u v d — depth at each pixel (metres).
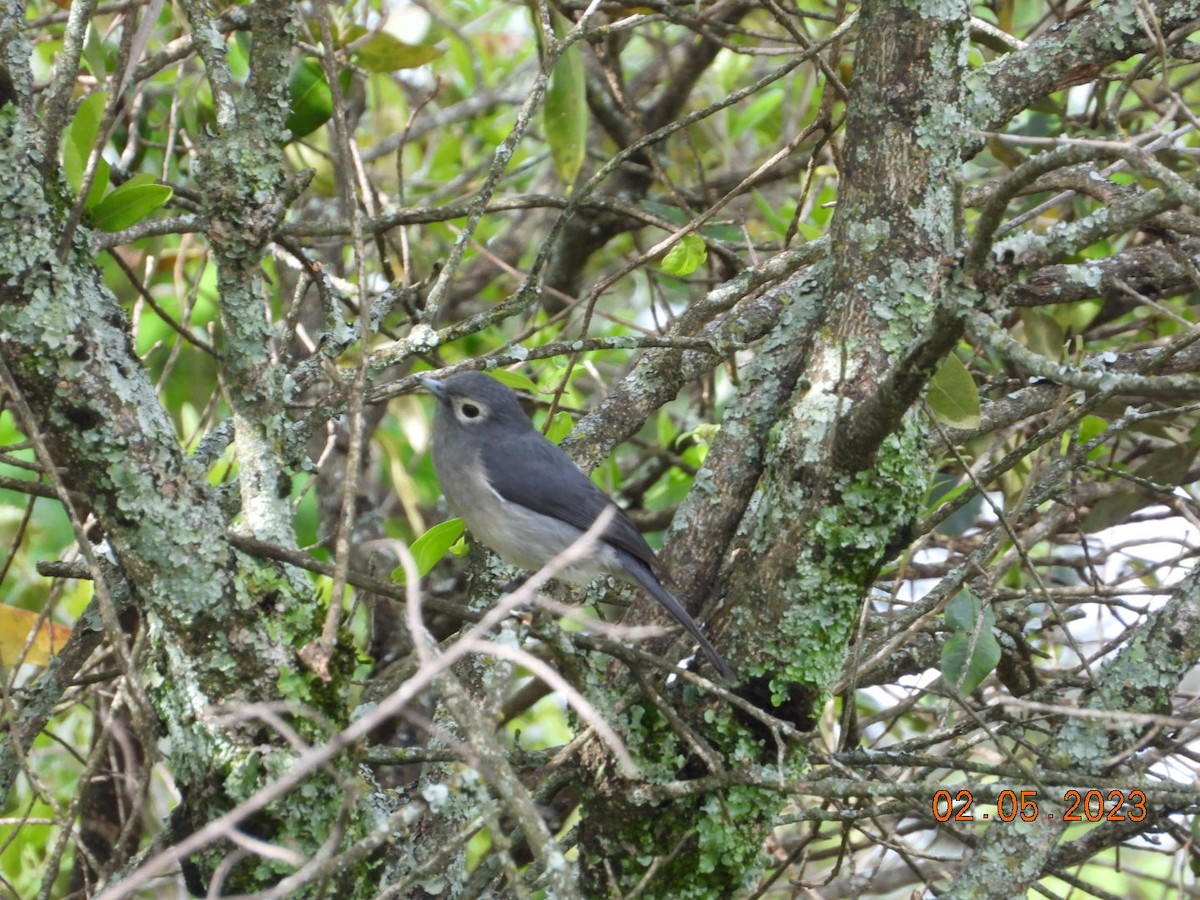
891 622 9.63
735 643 7.53
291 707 6.43
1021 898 7.97
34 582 13.18
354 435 6.64
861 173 7.50
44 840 12.31
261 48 7.29
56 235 6.88
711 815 7.43
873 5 7.45
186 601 6.64
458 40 16.56
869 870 13.24
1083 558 12.15
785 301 10.47
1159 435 12.43
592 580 10.08
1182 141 12.72
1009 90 9.38
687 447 14.73
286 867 6.52
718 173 16.84
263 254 7.42
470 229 8.84
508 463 10.11
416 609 5.98
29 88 6.86
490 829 6.01
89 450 6.63
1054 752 8.38
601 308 17.27
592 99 15.11
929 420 8.80
